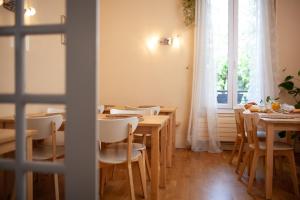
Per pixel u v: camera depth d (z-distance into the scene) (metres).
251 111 3.12
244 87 4.75
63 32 0.82
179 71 4.90
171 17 4.92
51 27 0.83
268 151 2.50
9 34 0.87
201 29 4.62
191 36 4.84
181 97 4.90
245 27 4.71
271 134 2.49
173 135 4.02
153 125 2.30
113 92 5.09
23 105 0.88
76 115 0.81
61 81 3.84
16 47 0.87
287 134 3.37
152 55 4.98
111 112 3.08
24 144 0.89
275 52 4.50
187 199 2.46
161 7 4.95
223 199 2.47
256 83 4.56
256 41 4.57
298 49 4.51
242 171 3.04
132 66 5.04
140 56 5.02
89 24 0.80
